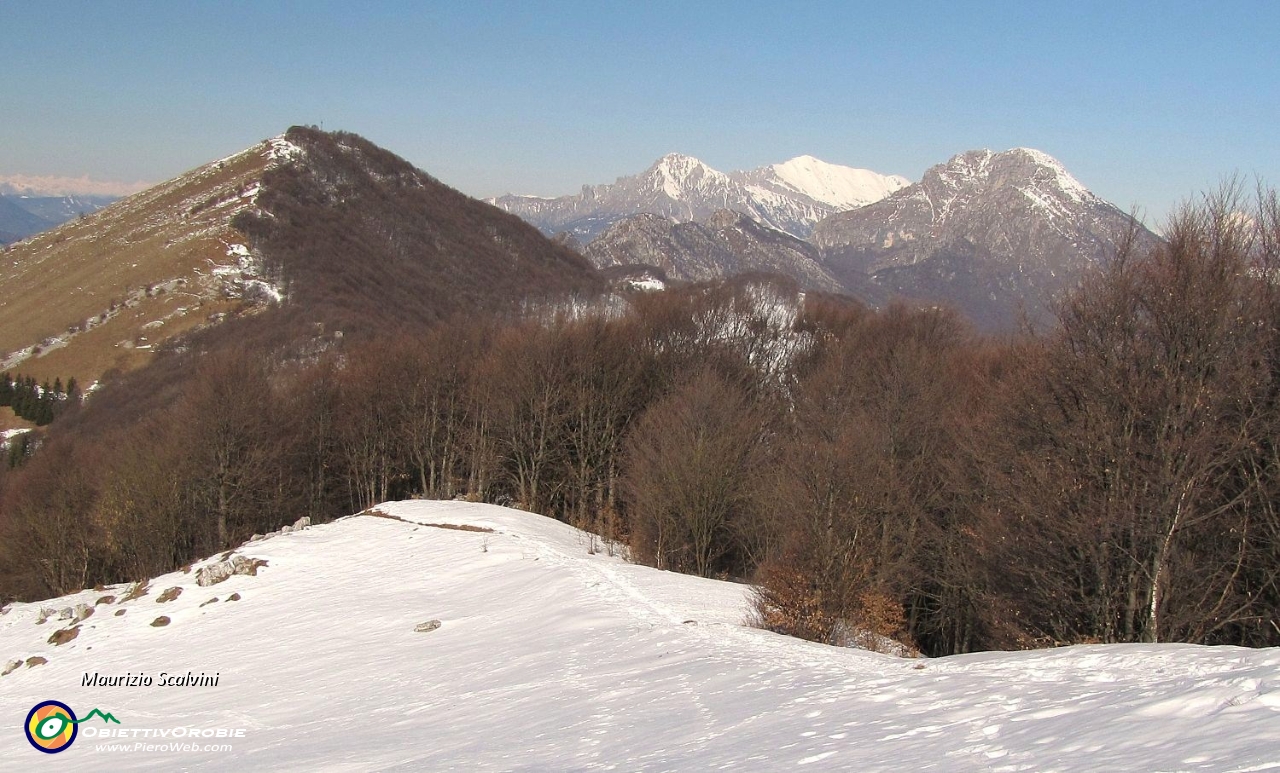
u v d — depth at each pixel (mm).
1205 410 23500
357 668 23047
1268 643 23578
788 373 61562
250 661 25922
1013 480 28328
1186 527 24297
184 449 55844
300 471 64188
